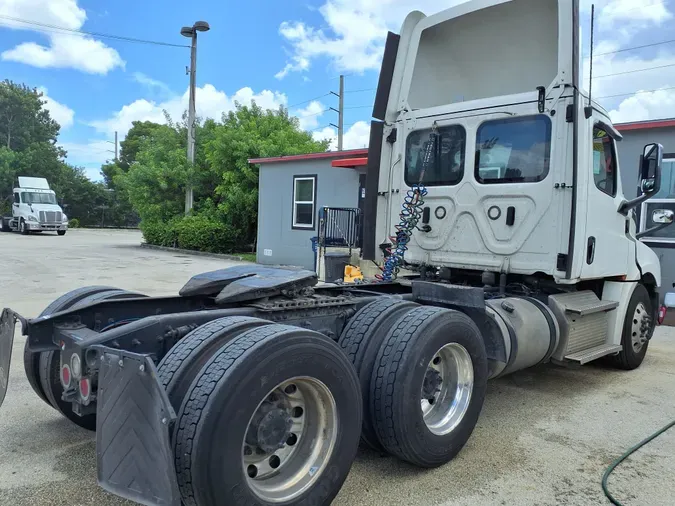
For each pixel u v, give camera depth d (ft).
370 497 10.25
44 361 11.54
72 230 137.49
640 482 11.12
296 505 8.54
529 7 15.98
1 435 12.57
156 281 38.47
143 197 78.79
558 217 15.15
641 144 31.19
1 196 151.74
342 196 47.88
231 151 67.46
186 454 7.38
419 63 18.80
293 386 8.93
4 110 174.29
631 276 19.15
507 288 17.07
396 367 10.56
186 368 8.05
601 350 17.11
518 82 17.46
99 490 10.13
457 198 17.01
